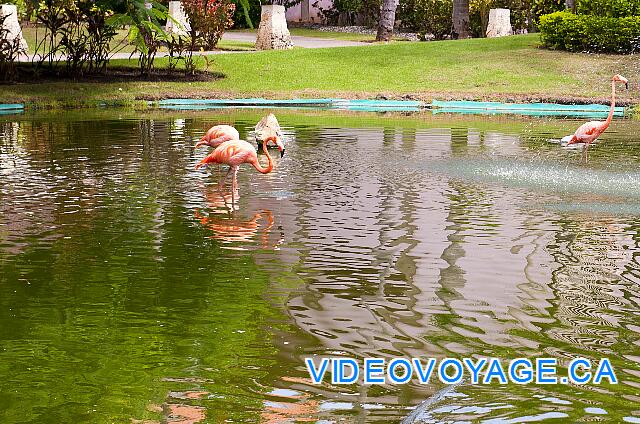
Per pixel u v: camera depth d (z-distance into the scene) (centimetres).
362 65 2897
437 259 745
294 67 2845
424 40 4138
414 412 457
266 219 898
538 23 3406
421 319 592
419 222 890
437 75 2755
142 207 952
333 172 1202
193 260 739
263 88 2575
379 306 619
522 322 588
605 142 1584
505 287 666
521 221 898
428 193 1052
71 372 504
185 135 1614
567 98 2381
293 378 498
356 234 834
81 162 1263
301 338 556
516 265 729
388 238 819
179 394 476
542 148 1488
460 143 1548
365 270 710
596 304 627
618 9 3028
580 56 2919
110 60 2855
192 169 1208
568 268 721
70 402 465
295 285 668
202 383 490
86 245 786
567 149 1477
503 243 803
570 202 1002
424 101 2397
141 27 2545
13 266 718
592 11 3098
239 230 848
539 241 812
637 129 1828
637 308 619
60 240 804
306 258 747
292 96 2455
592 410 461
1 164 1238
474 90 2552
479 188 1086
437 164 1283
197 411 456
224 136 1249
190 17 2741
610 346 547
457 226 872
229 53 3084
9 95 2211
